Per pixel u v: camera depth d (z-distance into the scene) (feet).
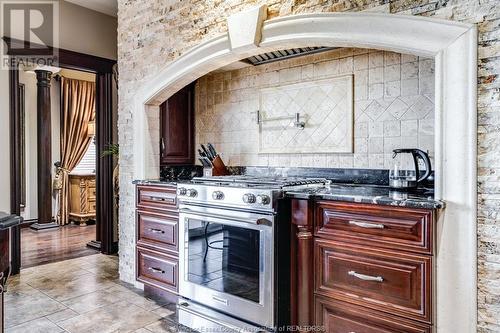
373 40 6.26
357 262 5.99
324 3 6.82
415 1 5.84
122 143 11.00
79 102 20.65
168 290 9.09
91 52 13.41
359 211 5.96
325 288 6.35
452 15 5.49
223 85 11.38
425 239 5.35
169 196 9.07
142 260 9.86
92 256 13.43
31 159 19.65
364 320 5.94
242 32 7.77
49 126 18.89
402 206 5.50
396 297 5.61
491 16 5.15
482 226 5.20
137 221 10.02
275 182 7.68
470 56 5.31
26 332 7.55
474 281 5.23
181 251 8.52
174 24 9.46
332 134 9.09
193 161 12.07
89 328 7.78
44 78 18.60
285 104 9.97
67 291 9.93
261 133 10.49
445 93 5.56
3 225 4.19
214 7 8.57
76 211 19.76
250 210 7.13
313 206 6.50
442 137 5.57
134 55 10.61
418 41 5.82
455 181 5.40
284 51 9.16
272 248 6.75
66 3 12.67
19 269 11.60
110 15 14.01
